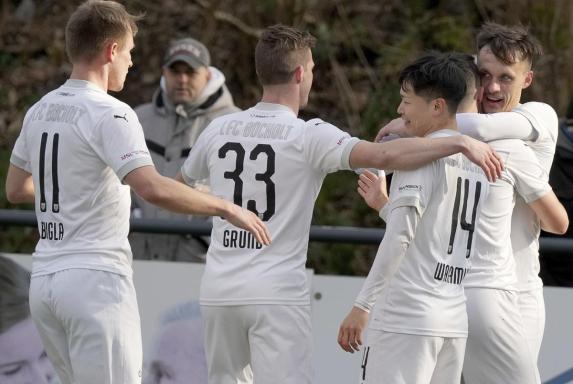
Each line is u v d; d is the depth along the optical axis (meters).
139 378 16.02
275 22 36.44
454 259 15.27
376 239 19.67
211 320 16.20
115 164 15.15
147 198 15.00
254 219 15.08
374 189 16.69
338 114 35.84
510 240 16.66
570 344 19.33
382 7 37.62
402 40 35.94
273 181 15.87
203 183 17.80
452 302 15.25
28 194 16.89
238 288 15.85
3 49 38.03
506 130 16.02
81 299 15.48
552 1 33.75
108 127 15.27
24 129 16.33
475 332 16.09
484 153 14.66
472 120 15.75
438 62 15.43
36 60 37.78
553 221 16.64
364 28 37.12
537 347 16.98
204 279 16.31
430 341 14.98
